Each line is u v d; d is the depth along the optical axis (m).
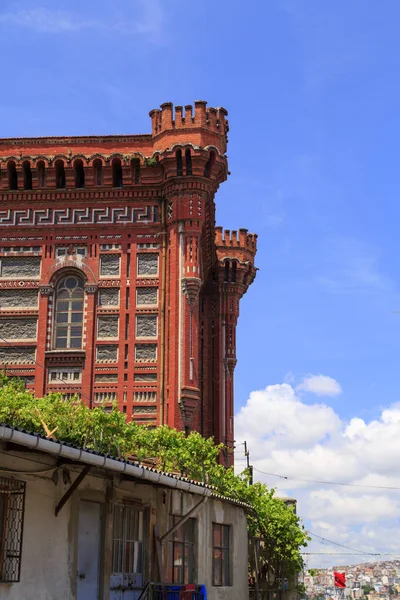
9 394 25.98
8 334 42.25
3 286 42.91
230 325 56.22
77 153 43.91
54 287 42.94
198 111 43.12
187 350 40.78
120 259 42.94
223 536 29.88
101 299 42.47
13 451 17.84
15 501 17.81
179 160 42.72
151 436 30.59
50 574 18.69
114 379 41.25
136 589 22.61
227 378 55.28
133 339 41.66
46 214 43.75
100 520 21.19
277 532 44.25
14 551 17.61
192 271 41.69
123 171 43.53
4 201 44.00
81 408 27.03
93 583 20.64
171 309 41.59
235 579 30.09
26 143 44.19
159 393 40.78
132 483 22.64
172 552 25.02
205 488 23.75
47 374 41.56
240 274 56.72
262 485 44.75
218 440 53.25
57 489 19.28
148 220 43.25
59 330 42.44
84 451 17.59
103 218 43.53
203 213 42.69
